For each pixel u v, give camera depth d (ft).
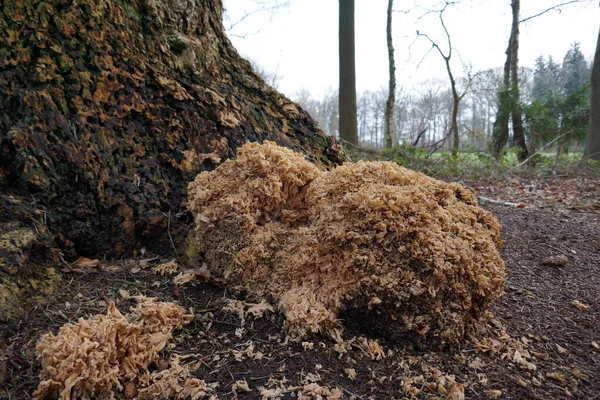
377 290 7.41
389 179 8.56
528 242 13.92
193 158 11.43
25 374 6.37
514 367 7.11
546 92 57.62
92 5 10.47
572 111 43.16
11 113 9.11
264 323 8.23
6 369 6.35
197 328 8.05
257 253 9.09
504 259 12.42
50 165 9.28
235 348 7.54
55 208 9.35
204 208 9.59
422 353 7.45
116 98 10.58
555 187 27.22
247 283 9.07
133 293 8.80
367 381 6.69
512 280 10.89
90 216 9.78
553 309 9.32
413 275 7.34
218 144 12.00
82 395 6.06
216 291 9.21
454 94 49.78
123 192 10.23
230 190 9.64
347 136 36.91
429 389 6.54
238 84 14.82
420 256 7.33
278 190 9.56
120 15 11.09
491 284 7.68
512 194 25.08
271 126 14.03
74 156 9.54
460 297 7.47
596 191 24.93
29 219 8.70
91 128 10.02
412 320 7.39
